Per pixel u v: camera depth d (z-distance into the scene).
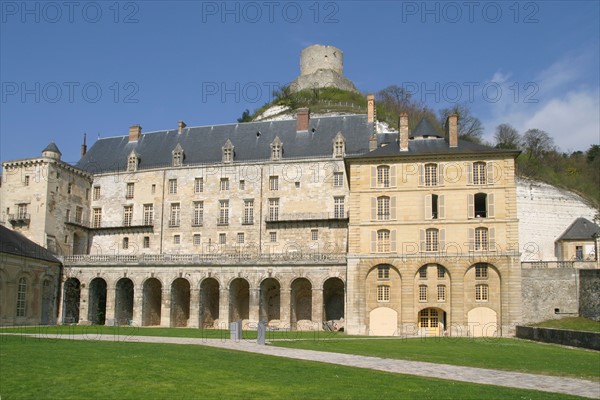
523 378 28.22
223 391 22.44
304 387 23.47
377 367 30.34
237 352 34.38
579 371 31.02
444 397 22.09
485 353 39.34
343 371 27.81
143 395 21.64
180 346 36.97
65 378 24.06
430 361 33.72
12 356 29.09
